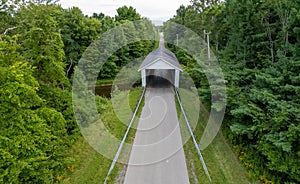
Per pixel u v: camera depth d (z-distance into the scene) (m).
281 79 9.13
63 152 8.97
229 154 9.87
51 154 7.95
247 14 12.88
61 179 8.30
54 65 9.20
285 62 9.52
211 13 20.30
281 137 7.35
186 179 8.30
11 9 17.81
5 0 17.50
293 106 8.16
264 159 8.81
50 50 9.19
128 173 8.70
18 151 6.36
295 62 9.09
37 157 6.77
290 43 10.44
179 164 9.20
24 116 6.84
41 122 7.21
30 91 6.61
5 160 6.13
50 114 8.09
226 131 11.58
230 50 14.70
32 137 6.86
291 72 9.17
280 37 11.72
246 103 9.89
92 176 8.53
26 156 6.70
